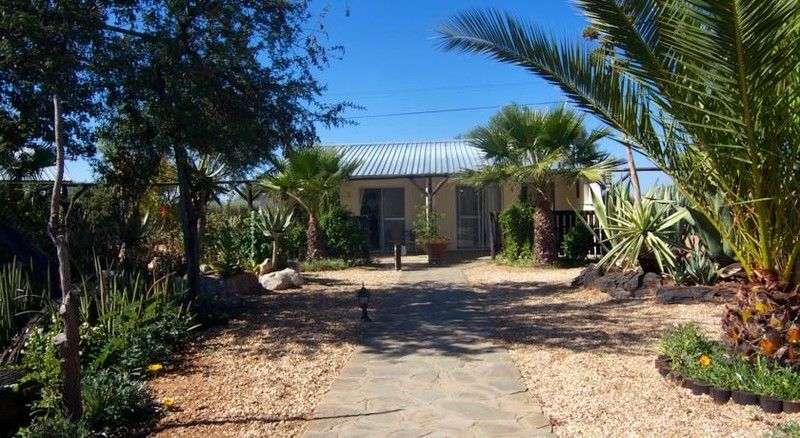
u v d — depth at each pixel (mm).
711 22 3988
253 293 11500
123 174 9344
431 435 4328
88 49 7293
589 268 11219
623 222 10594
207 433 4480
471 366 6113
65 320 4273
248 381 5770
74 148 8547
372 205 20875
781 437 3699
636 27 4676
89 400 4461
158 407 4988
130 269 9180
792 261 4973
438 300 10516
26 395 4730
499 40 5652
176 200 14867
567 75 5500
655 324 7676
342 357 6629
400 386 5520
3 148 9305
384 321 8648
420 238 17578
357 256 16891
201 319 8305
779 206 4820
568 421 4547
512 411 4797
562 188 19938
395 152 23453
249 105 8422
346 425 4586
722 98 4414
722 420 4379
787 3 3803
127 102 7977
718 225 5414
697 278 9461
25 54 6898
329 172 16344
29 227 10000
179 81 7750
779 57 4074
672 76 4805
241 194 17281
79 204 10938
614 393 5102
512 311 9148
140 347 6062
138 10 7879
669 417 4492
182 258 11461
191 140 7754
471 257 18859
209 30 8227
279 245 14766
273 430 4516
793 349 4883
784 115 4543
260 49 8516
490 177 14852
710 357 5246
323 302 10453
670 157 5367
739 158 4734
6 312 6051
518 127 14273
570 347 6734
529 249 15789
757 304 5023
